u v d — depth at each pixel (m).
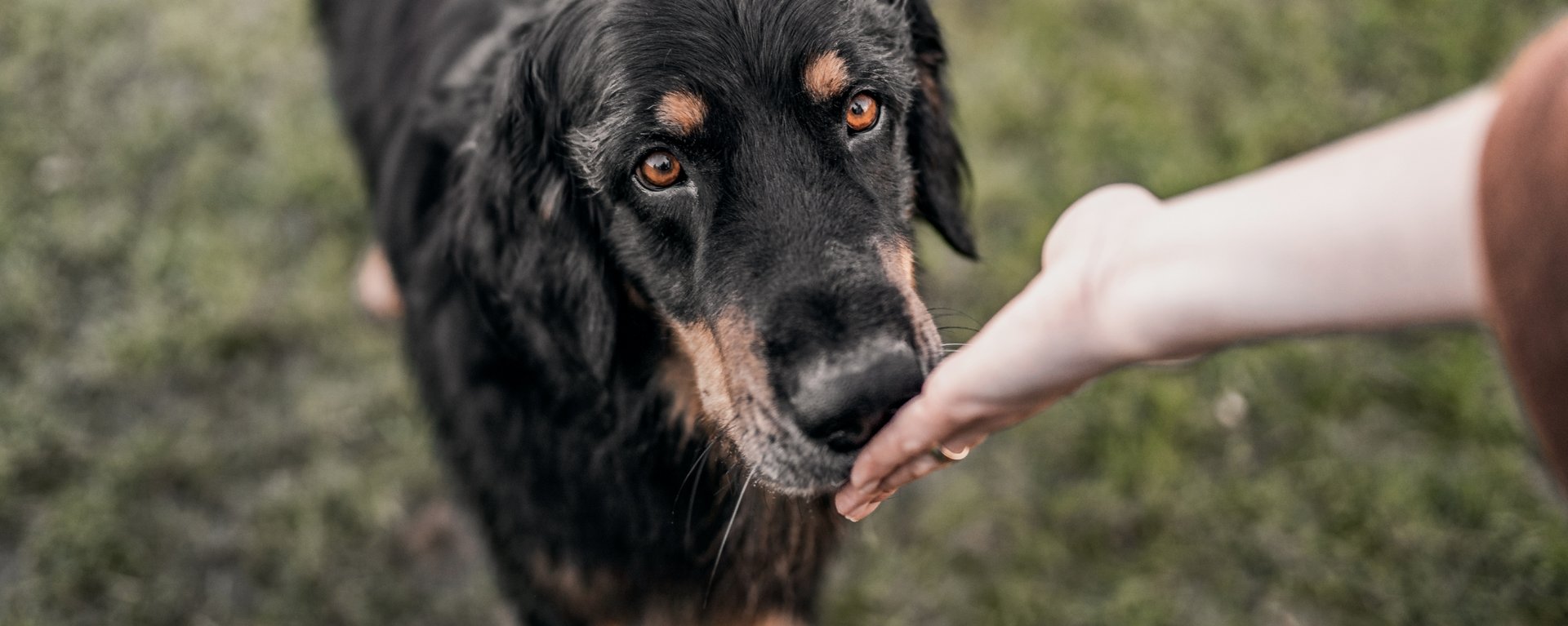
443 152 0.69
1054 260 0.40
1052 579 0.81
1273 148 1.02
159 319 0.91
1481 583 0.78
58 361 0.90
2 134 1.02
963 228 0.70
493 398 0.67
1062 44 1.11
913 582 0.82
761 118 0.57
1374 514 0.81
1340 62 1.09
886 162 0.60
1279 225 0.33
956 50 1.11
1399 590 0.79
